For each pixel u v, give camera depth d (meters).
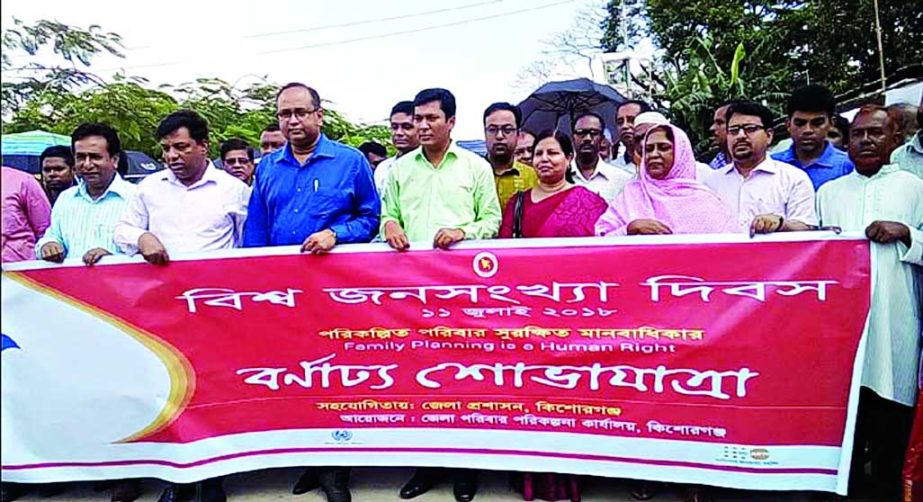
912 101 8.14
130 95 18.27
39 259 3.66
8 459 3.59
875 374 3.19
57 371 3.57
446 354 3.44
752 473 3.21
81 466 3.60
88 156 3.85
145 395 3.54
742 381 3.19
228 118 23.02
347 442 3.53
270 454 3.56
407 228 3.76
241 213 3.87
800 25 18.50
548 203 3.62
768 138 3.82
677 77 17.05
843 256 3.10
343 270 3.45
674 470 3.28
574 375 3.34
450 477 3.78
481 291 3.38
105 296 3.53
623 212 3.53
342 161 3.68
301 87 3.63
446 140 3.71
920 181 3.38
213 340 3.53
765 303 3.15
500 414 3.42
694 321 3.21
